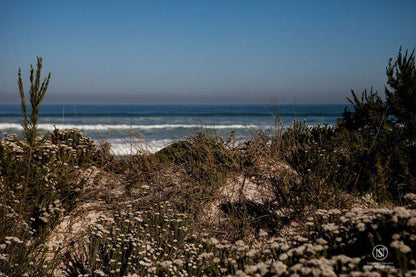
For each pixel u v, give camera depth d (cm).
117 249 353
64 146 536
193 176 551
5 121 3350
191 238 409
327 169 526
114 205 484
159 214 453
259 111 6338
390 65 672
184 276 324
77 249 388
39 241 371
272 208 463
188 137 646
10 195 399
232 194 502
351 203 459
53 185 438
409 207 319
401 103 650
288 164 578
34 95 335
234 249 372
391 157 533
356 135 613
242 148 598
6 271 310
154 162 586
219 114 4075
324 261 247
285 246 289
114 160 607
